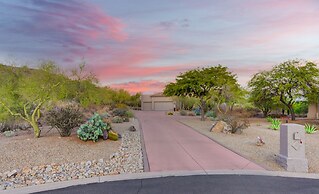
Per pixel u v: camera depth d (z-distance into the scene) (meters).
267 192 6.02
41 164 8.69
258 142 12.00
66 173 7.83
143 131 16.81
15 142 11.47
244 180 6.94
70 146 11.02
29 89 12.63
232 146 11.72
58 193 6.12
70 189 6.40
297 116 32.09
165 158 9.53
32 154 9.74
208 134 15.45
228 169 8.04
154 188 6.36
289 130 8.09
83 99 15.98
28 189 6.45
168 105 55.28
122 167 8.48
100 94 17.39
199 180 6.96
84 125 12.29
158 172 7.78
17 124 17.66
